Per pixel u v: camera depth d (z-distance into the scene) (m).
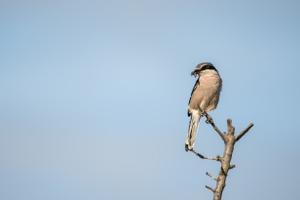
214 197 7.25
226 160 7.45
